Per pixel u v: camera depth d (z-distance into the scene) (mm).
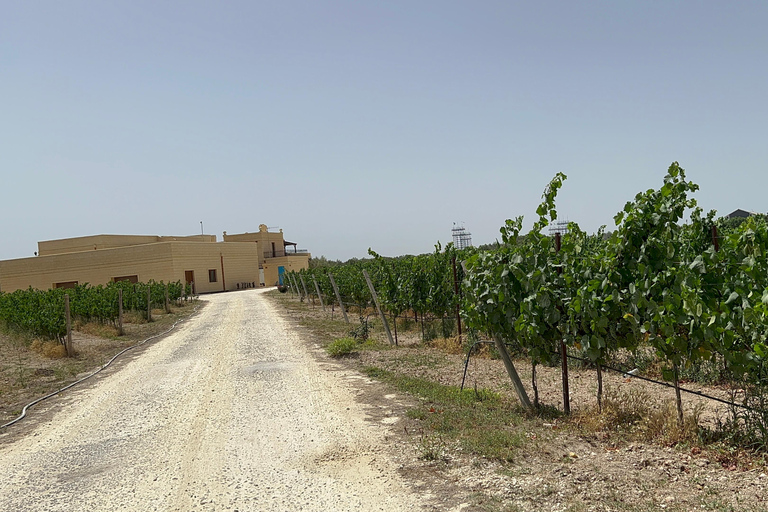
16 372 12133
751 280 4652
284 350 13375
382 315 13297
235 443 6215
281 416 7254
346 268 28969
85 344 16578
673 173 5270
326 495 4590
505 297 6609
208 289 55219
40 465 5941
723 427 4945
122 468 5637
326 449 5754
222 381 9961
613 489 4160
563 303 6113
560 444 5258
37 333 16391
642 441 5156
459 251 14953
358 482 4812
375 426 6441
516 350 10125
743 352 4633
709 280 4922
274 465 5410
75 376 11766
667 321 4945
